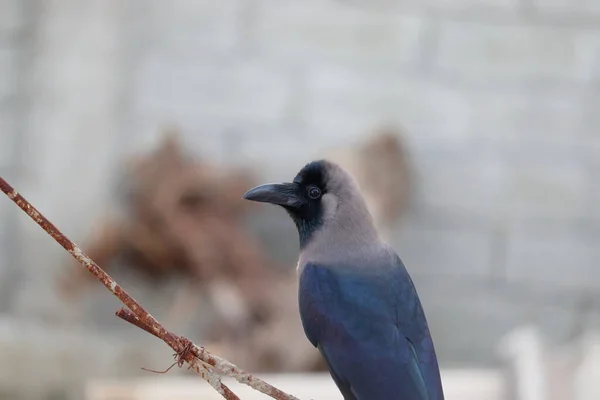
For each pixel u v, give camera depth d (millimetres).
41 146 15266
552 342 15672
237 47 15625
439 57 15742
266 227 14820
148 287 14445
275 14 15664
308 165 7094
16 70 15398
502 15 15766
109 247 14328
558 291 15844
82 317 14555
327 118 15656
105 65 15352
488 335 15719
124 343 13688
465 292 15758
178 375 13070
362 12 15703
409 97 15734
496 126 15805
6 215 15148
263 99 15641
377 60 15719
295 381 9273
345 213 6961
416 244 15664
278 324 12953
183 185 14297
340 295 6703
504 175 15820
